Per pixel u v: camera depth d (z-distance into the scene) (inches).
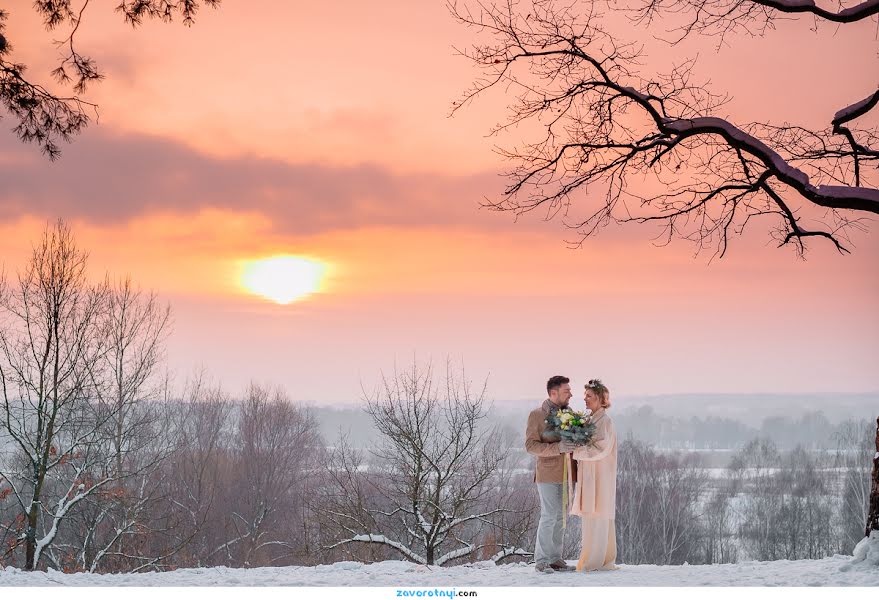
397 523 895.7
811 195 490.0
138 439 1226.0
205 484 1791.3
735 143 514.6
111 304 1205.1
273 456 1951.3
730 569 457.1
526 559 833.5
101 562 1211.2
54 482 1112.8
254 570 500.1
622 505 2593.5
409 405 798.5
